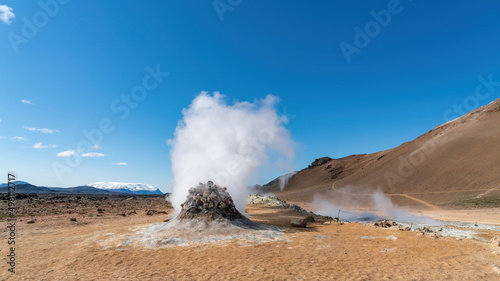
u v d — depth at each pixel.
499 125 97.00
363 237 16.48
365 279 9.17
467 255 12.04
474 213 40.69
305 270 10.16
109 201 56.38
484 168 73.38
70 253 12.70
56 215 27.91
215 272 9.97
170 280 9.20
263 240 15.14
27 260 11.63
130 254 12.50
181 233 15.98
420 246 14.01
